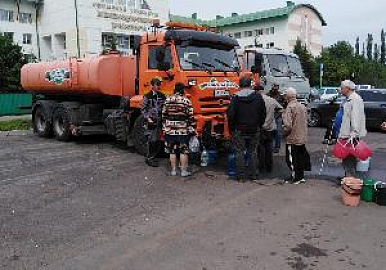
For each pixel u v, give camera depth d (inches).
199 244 192.5
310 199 261.9
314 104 676.7
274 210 240.4
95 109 484.4
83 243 195.3
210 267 169.5
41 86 543.2
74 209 245.9
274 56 572.1
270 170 342.0
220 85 363.6
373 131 626.5
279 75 567.5
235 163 319.3
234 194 274.2
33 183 307.0
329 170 347.6
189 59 359.3
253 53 549.6
